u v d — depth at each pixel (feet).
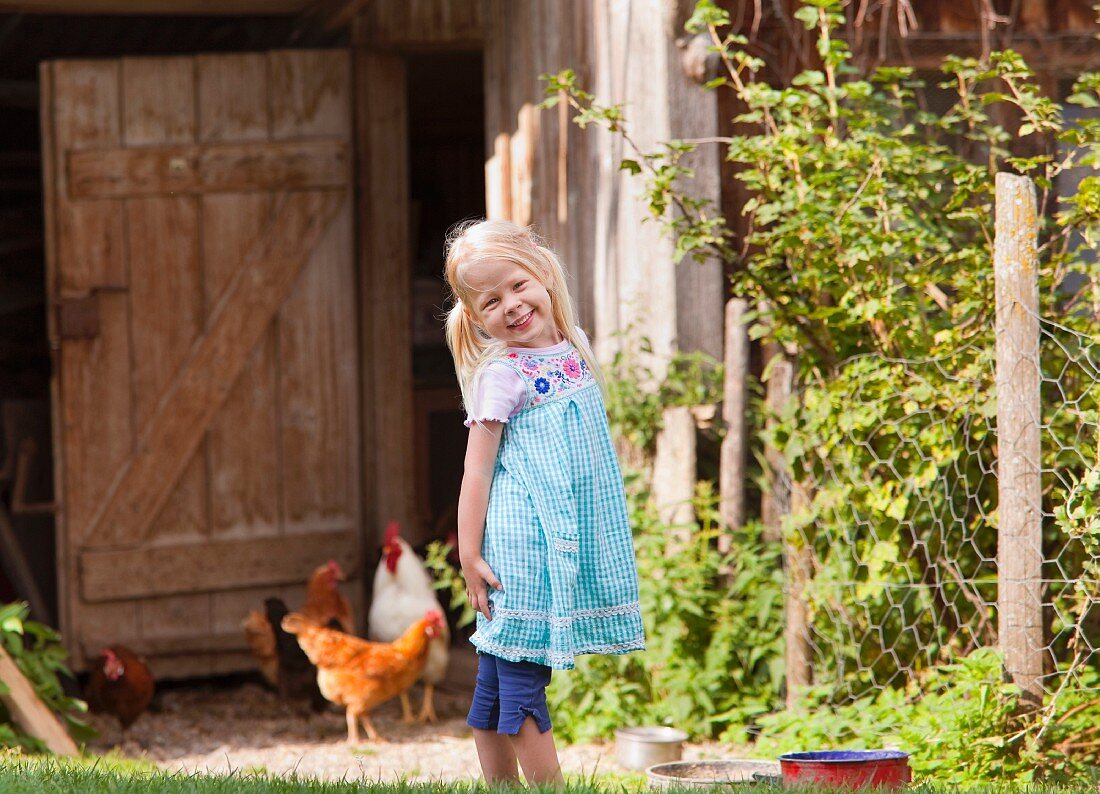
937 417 19.20
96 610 28.96
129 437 29.40
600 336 25.40
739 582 21.02
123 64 29.48
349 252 30.73
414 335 38.93
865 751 13.66
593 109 20.62
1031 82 25.20
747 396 22.18
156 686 30.42
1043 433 18.22
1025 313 17.04
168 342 29.66
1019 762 16.65
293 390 30.40
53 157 29.17
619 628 12.48
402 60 31.22
